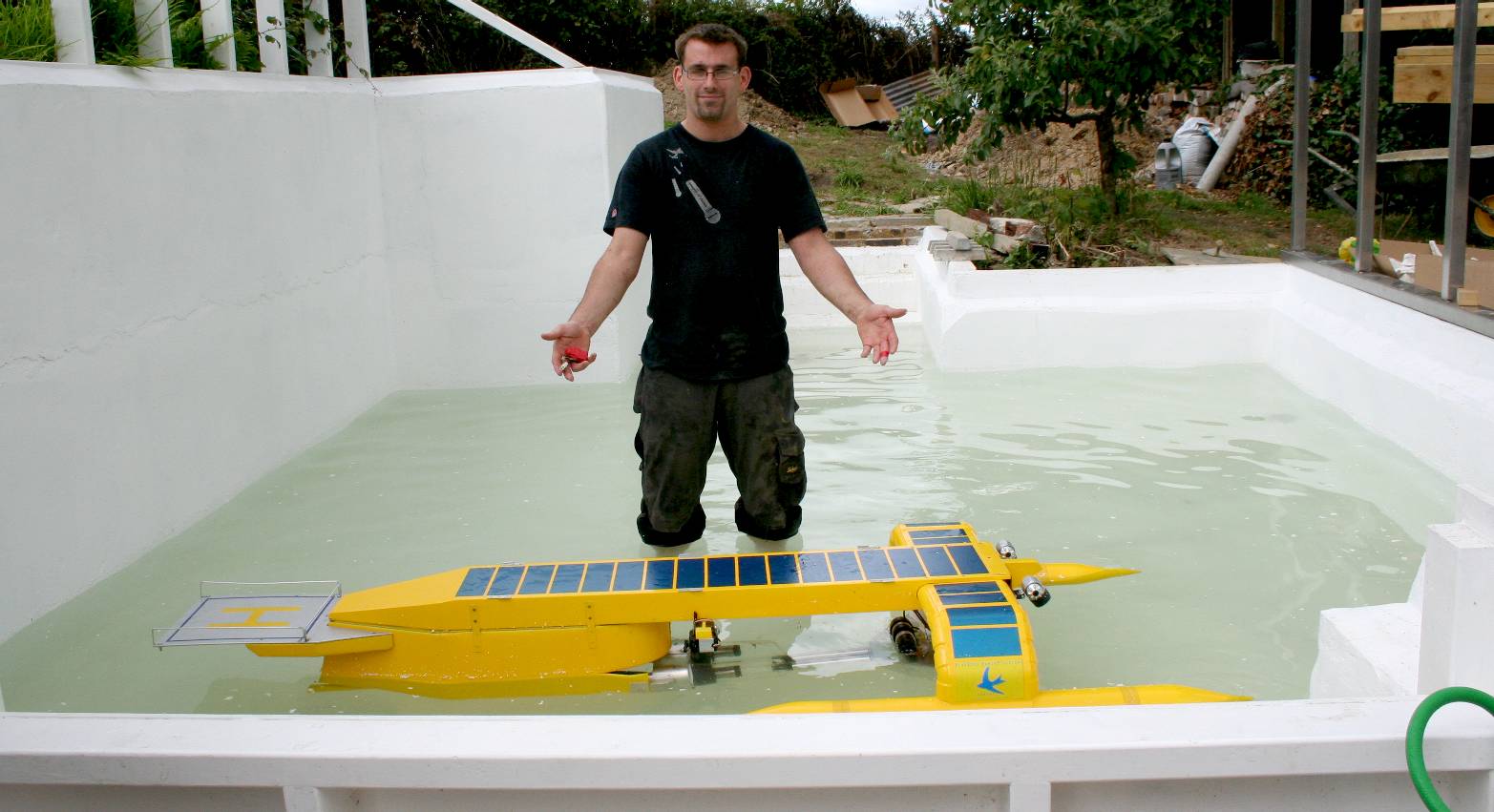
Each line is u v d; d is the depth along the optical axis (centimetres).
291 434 551
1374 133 601
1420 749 161
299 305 564
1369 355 550
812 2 2048
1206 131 1170
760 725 175
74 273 390
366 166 655
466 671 302
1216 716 175
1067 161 1330
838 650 326
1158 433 551
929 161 1538
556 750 169
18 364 361
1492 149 711
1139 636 334
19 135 365
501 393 676
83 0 422
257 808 176
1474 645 188
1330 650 256
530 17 1644
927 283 805
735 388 368
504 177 668
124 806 179
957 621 268
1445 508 434
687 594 296
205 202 479
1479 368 468
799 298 896
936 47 1980
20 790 178
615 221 349
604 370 692
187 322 462
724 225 351
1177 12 873
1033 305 702
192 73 484
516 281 679
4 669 329
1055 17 856
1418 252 645
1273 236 911
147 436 431
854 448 538
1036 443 540
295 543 433
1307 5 684
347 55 663
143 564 416
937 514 440
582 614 297
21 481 361
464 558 408
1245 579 375
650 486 376
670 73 1816
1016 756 166
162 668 328
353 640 295
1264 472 486
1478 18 510
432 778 169
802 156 1582
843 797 173
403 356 693
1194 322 693
